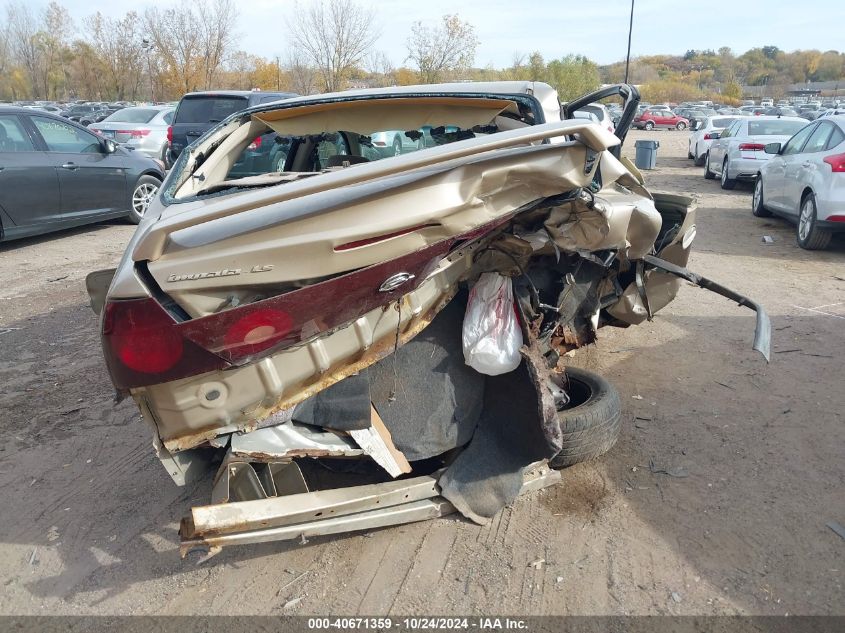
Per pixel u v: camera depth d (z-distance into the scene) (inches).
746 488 143.0
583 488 144.5
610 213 127.6
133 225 450.3
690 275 151.4
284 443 113.1
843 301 265.9
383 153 180.7
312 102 158.2
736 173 572.7
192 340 99.1
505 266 129.3
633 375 199.3
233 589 118.5
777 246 369.4
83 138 400.2
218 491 107.7
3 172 348.2
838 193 333.1
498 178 112.1
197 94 522.6
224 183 144.1
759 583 116.2
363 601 114.7
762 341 134.3
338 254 103.0
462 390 132.2
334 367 112.9
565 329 146.4
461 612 111.7
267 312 100.3
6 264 343.3
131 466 158.6
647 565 121.3
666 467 151.4
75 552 129.2
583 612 111.0
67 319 260.1
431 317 123.7
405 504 126.3
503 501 130.7
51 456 163.5
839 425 167.8
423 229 107.8
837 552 123.3
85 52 2033.7
